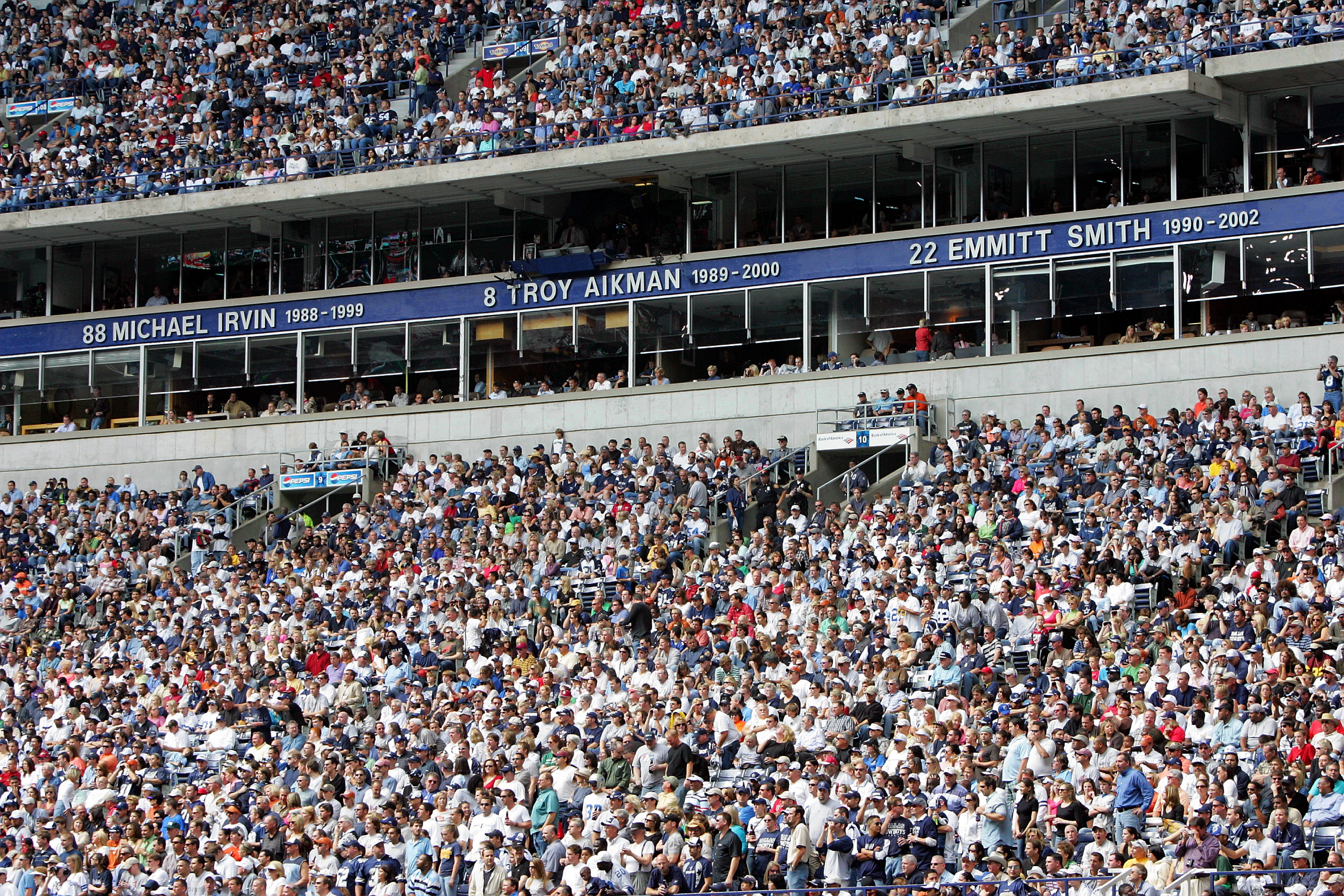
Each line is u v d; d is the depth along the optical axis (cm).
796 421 10219
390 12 12719
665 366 10806
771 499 9088
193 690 8069
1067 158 10100
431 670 7856
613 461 9775
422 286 11406
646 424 10556
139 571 10000
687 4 11662
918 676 6762
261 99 12275
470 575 8688
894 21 10906
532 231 11281
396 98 12094
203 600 9206
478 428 10944
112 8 13638
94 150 12262
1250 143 9719
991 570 7531
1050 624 6919
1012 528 8012
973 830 5566
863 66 10500
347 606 8725
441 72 12150
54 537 10525
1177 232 9769
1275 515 7688
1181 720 6006
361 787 6738
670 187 10844
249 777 7038
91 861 6744
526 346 11138
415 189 11125
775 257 10619
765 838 5722
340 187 11206
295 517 10462
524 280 11156
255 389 11775
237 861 6362
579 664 7525
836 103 10244
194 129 12225
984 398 9862
